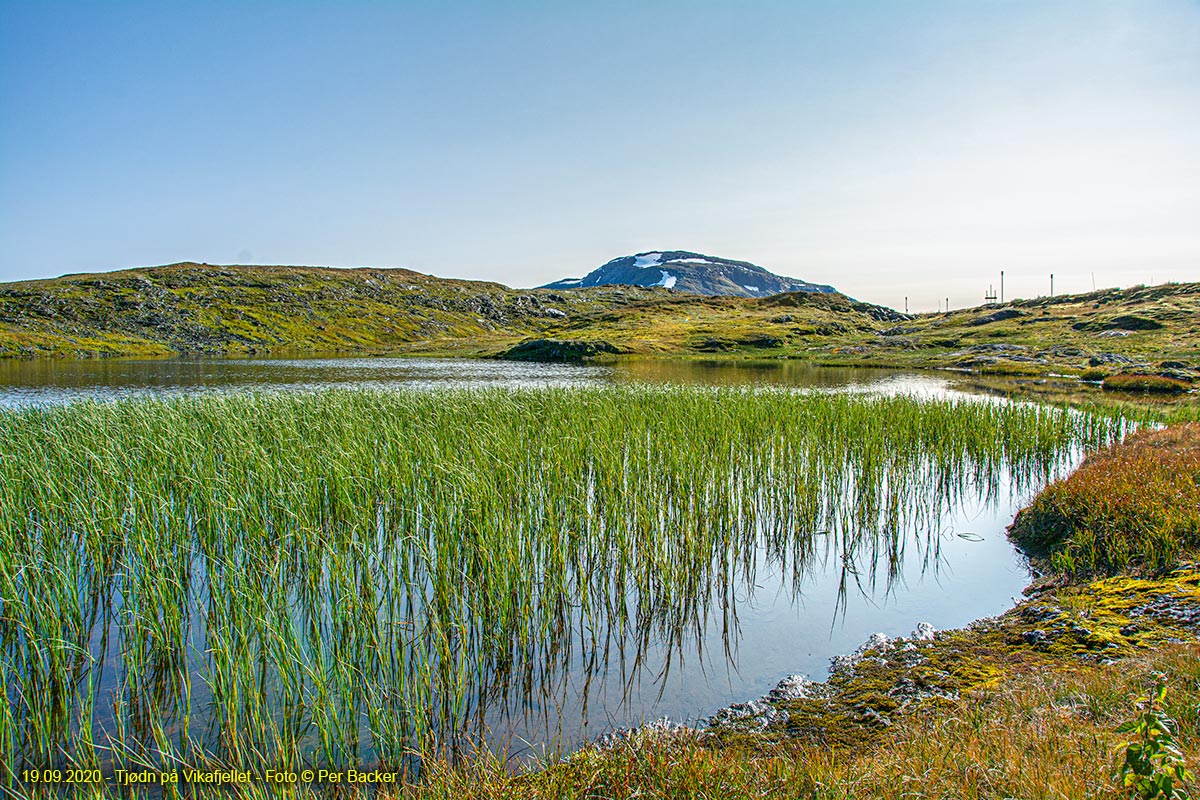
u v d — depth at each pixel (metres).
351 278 195.62
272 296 164.75
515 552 12.38
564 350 106.88
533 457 19.34
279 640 9.42
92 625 11.78
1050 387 53.72
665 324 152.75
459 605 11.89
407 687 9.42
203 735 9.02
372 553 14.34
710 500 17.59
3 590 11.24
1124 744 4.67
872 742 8.20
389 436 19.67
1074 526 15.78
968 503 20.70
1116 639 9.86
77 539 14.22
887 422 26.94
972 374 70.88
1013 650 10.29
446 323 173.12
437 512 13.93
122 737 8.40
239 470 16.84
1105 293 115.06
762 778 6.45
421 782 7.91
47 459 17.75
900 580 14.66
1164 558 12.88
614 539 15.24
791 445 21.70
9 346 105.06
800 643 11.75
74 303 134.12
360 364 93.94
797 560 15.98
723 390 36.62
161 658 10.28
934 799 5.68
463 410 26.27
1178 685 6.81
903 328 126.06
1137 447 22.66
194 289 157.88
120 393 50.00
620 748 7.23
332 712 8.52
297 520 13.70
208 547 14.13
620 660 10.96
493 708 9.84
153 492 15.52
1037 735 6.48
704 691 10.20
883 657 10.73
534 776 7.14
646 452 20.61
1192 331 78.38
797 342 124.44
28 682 9.66
